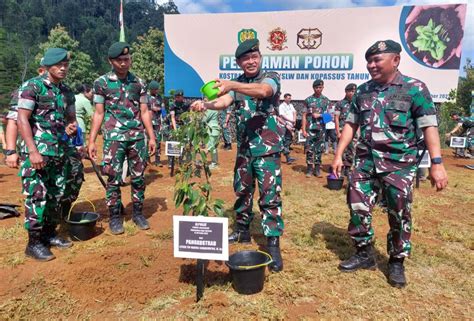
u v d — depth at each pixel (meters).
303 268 3.60
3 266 3.42
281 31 12.55
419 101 3.13
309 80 12.55
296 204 5.80
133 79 4.36
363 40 11.98
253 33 12.83
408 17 11.55
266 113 3.49
